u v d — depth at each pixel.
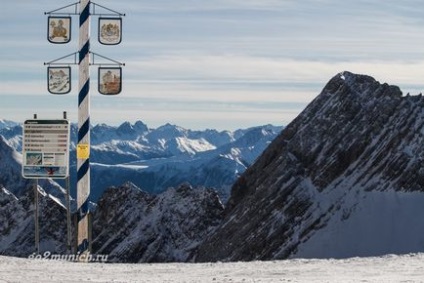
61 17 39.16
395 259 29.97
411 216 168.62
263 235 185.00
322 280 23.14
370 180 187.50
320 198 190.62
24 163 37.50
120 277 24.44
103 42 39.50
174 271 26.72
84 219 39.03
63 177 37.75
